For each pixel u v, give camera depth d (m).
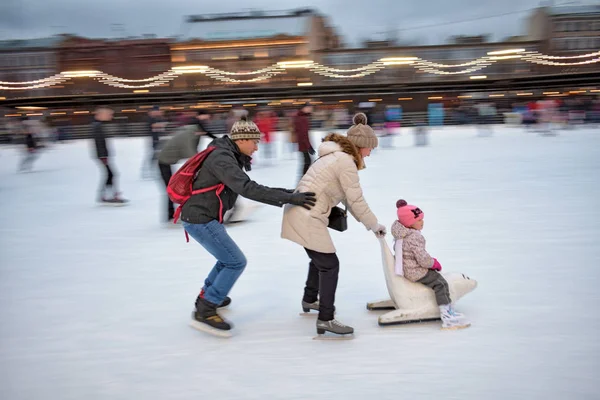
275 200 3.08
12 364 3.02
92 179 11.98
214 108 39.56
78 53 40.22
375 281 4.23
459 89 38.91
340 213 3.34
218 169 3.13
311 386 2.64
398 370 2.76
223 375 2.80
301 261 4.88
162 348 3.18
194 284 4.36
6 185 11.52
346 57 39.97
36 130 17.64
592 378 2.61
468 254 4.80
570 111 23.06
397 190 8.59
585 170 9.91
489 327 3.24
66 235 6.43
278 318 3.59
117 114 39.62
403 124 28.62
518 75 38.34
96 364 2.99
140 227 6.73
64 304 4.00
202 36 40.31
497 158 12.59
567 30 38.06
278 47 39.94
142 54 40.31
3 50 39.72
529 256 4.68
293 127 10.12
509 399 2.45
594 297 3.66
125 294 4.18
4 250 5.76
